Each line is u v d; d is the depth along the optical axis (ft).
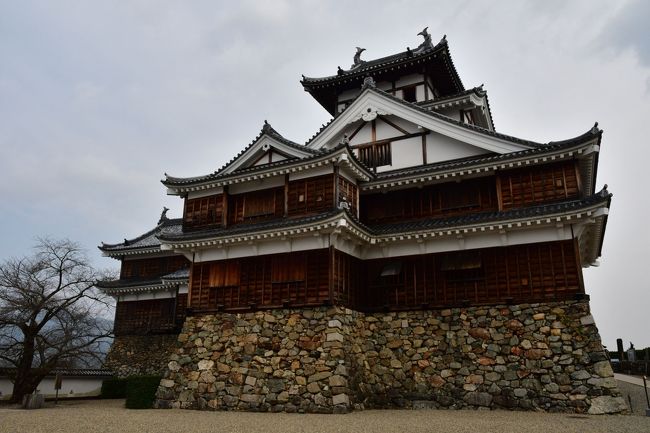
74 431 48.65
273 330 70.33
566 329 62.39
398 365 71.00
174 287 123.13
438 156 84.53
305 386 64.85
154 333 122.11
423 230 71.41
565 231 65.62
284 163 75.51
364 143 91.09
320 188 74.59
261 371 68.85
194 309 77.92
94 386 123.03
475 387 65.41
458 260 70.79
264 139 82.64
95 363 126.52
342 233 70.49
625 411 56.80
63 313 98.78
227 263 77.36
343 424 50.42
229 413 64.34
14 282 94.38
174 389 74.13
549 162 70.28
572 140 66.90
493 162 71.61
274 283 72.59
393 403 69.51
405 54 112.88
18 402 90.48
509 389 63.41
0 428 51.39
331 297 67.51
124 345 126.82
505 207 71.97
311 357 65.98
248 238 73.67
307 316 68.54
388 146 88.84
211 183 81.61
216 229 81.35
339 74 110.83
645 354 138.21
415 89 104.22
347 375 64.39
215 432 46.19
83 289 101.60
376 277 76.48
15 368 98.48
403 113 87.20
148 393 77.10
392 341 72.59
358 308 74.79
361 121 91.81
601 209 61.00
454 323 69.46
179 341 77.05
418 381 69.10
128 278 136.98
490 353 65.92
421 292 72.90
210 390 71.41
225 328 74.18
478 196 75.82
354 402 65.31
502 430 45.06
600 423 49.03
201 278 78.89
